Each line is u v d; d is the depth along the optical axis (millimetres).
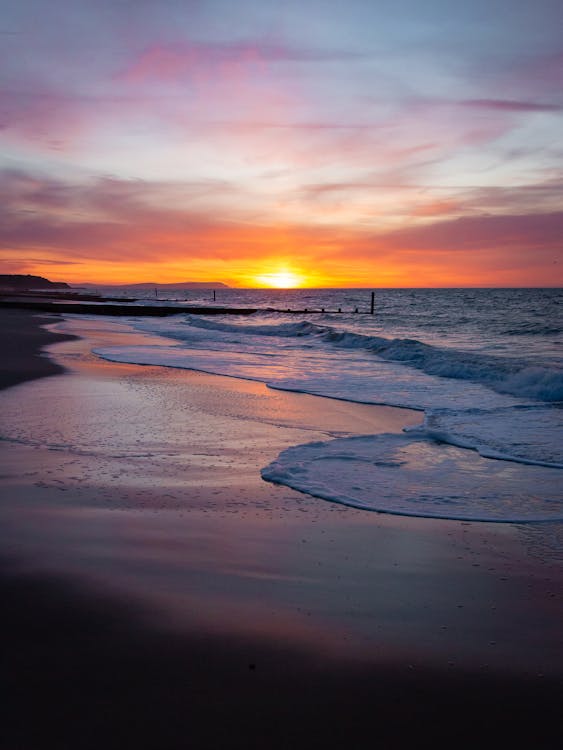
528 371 12633
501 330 32344
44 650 2723
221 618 3109
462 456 7008
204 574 3689
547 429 8461
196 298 124438
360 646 2877
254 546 4223
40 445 7191
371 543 4355
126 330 31906
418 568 3914
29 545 4078
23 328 30375
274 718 2303
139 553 3994
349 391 12016
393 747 2162
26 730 2180
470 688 2551
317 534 4512
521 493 5645
